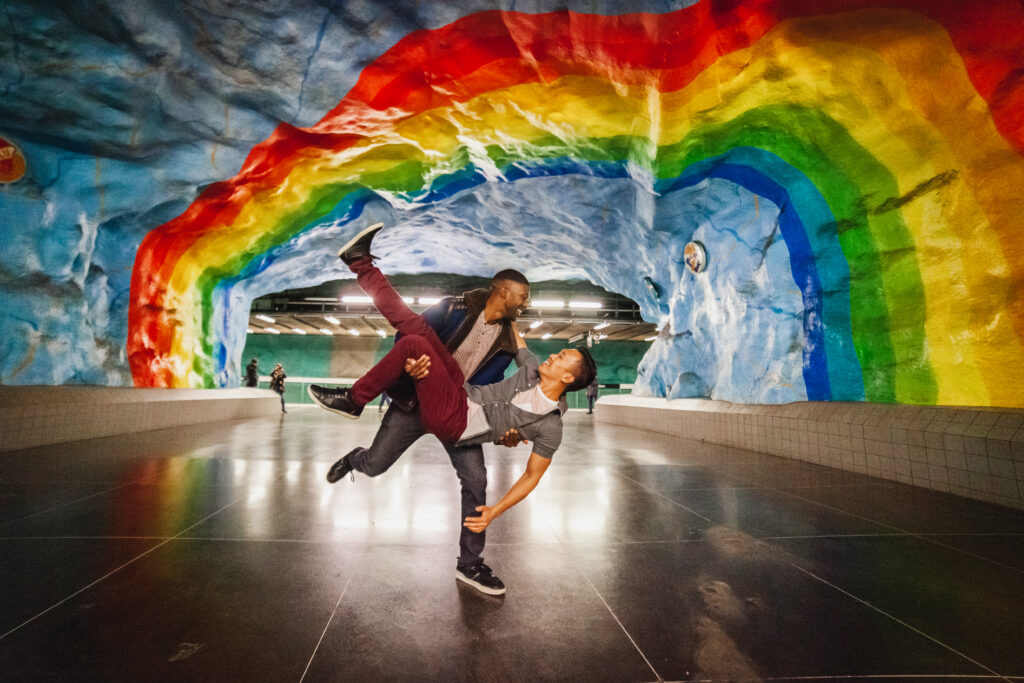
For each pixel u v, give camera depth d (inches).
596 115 282.4
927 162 216.8
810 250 288.2
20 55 225.5
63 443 295.3
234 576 106.4
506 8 211.5
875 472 228.8
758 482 215.8
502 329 112.1
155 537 130.9
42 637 80.0
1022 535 141.8
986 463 182.2
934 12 177.6
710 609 94.6
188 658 75.0
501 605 95.3
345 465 109.3
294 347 1115.9
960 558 123.0
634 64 238.7
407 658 76.5
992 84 181.6
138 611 89.7
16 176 269.4
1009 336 194.2
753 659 77.5
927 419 210.4
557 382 94.1
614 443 362.9
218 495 178.1
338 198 402.6
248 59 236.1
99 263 336.8
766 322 323.6
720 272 368.2
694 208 362.9
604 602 97.2
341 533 137.6
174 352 438.6
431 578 107.6
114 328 359.3
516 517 157.6
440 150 329.1
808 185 276.4
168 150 290.8
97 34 219.3
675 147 289.1
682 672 73.8
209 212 366.6
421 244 530.0
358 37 226.5
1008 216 191.9
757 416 315.6
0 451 253.6
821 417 265.6
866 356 257.3
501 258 561.3
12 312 278.8
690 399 414.3
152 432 376.5
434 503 171.9
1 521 142.2
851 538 138.3
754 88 239.1
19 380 284.0
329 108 271.6
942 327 219.6
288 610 91.5
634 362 1126.4
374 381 93.6
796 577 110.4
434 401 93.6
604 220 427.2
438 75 252.8
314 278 586.6
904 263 236.1
